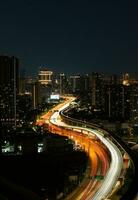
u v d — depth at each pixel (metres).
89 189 129.12
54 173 156.38
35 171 158.88
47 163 164.88
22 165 162.38
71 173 152.38
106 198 116.50
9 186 138.88
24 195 132.50
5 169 158.75
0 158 165.00
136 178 125.50
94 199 118.75
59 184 144.75
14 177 152.88
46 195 134.25
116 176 140.00
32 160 166.25
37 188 143.25
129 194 108.81
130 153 163.25
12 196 131.00
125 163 155.62
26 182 149.12
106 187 129.00
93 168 156.00
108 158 171.12
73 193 127.00
